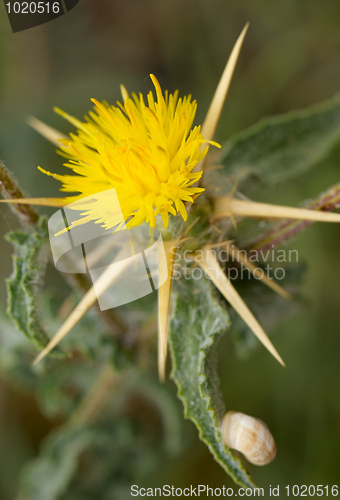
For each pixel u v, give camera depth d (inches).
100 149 7.0
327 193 7.5
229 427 7.0
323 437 10.6
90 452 10.0
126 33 12.8
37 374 9.8
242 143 8.7
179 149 7.0
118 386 9.6
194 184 7.1
